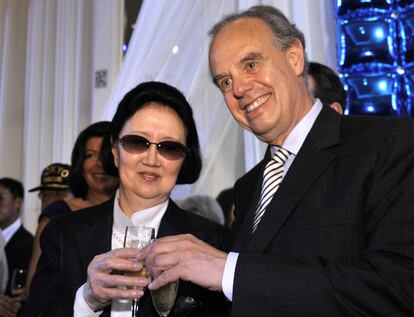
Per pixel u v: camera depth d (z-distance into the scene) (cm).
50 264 171
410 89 296
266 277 129
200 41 382
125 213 176
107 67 503
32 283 170
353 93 304
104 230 172
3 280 328
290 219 142
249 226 158
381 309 121
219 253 137
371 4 305
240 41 158
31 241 380
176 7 395
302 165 147
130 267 143
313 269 128
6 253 376
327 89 216
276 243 142
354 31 308
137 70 396
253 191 175
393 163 135
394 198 130
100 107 498
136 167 173
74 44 528
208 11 383
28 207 527
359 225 135
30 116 539
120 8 514
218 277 132
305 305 125
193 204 268
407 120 142
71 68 525
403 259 125
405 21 299
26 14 577
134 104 175
